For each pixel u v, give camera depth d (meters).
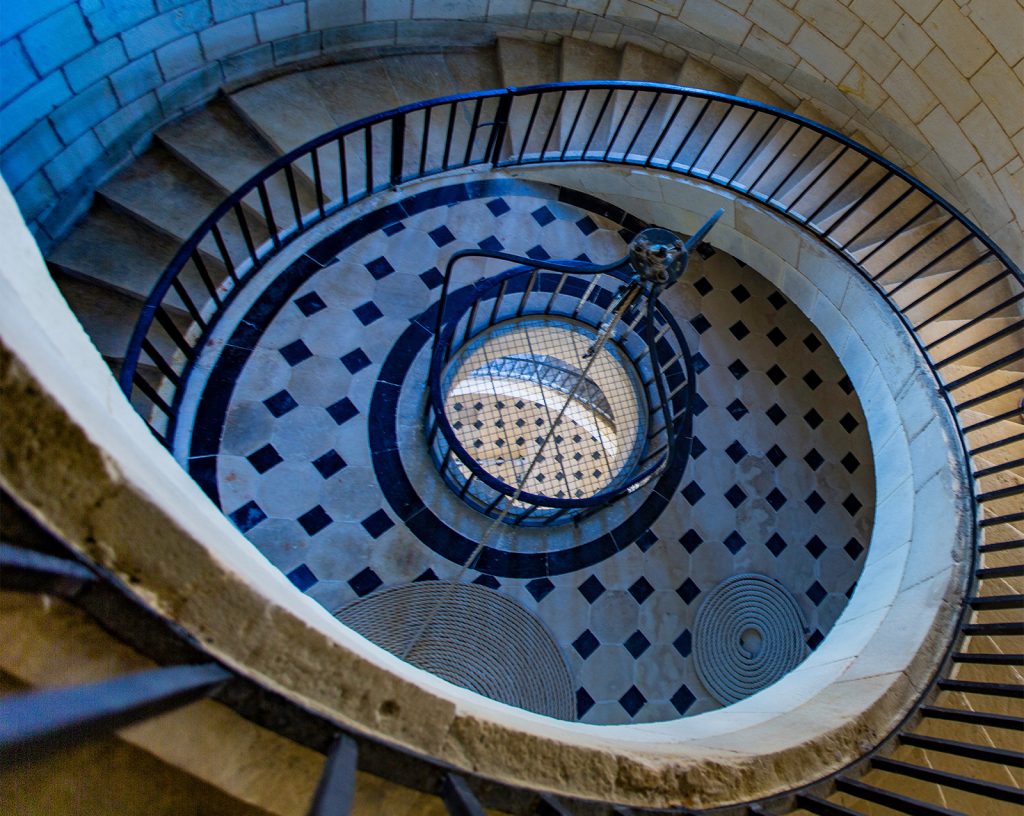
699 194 5.22
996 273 5.02
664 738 2.44
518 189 5.63
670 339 5.83
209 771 1.16
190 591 1.07
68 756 1.09
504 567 4.83
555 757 1.58
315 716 1.21
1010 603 3.16
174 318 4.41
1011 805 2.93
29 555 0.86
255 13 4.66
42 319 1.20
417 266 5.21
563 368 6.42
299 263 4.92
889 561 4.02
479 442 6.64
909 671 2.95
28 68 3.63
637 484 4.74
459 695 1.99
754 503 5.49
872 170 5.61
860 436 5.82
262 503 4.46
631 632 4.91
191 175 4.67
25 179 3.90
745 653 5.03
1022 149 4.89
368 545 4.60
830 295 4.97
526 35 5.91
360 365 4.89
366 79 5.43
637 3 5.59
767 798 2.04
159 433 4.16
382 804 1.35
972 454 3.82
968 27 4.76
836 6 5.14
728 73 6.05
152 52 4.28
